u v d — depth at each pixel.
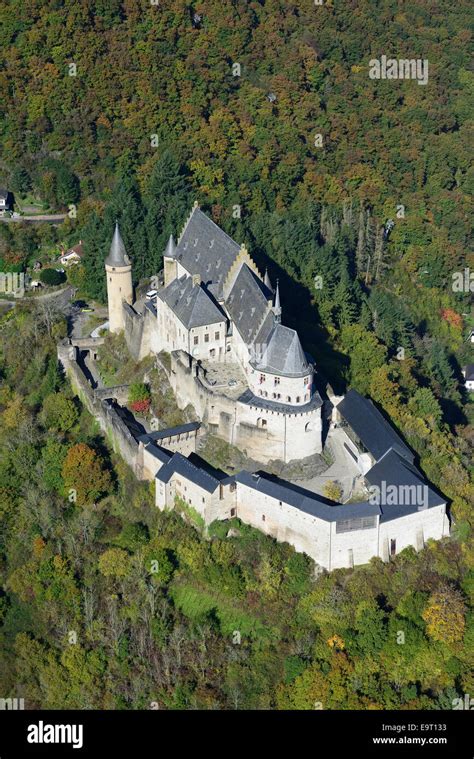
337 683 159.75
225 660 167.12
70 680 171.75
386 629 163.62
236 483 178.12
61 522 191.50
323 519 166.88
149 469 190.12
